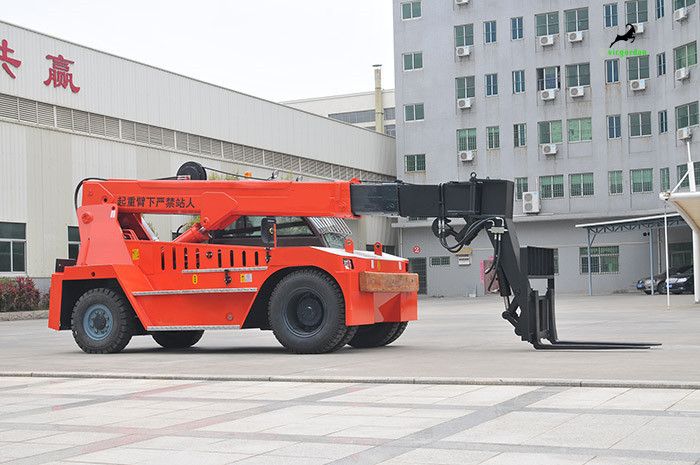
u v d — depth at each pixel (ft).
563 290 185.88
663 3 174.40
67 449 22.18
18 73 119.34
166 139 144.36
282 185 50.21
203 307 50.03
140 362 44.57
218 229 51.44
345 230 52.70
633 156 179.22
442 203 47.67
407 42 198.80
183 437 23.40
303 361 42.75
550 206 186.09
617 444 21.03
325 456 20.62
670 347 46.37
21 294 114.21
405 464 19.58
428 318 88.69
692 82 167.43
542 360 40.27
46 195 122.93
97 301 51.44
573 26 184.85
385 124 279.69
